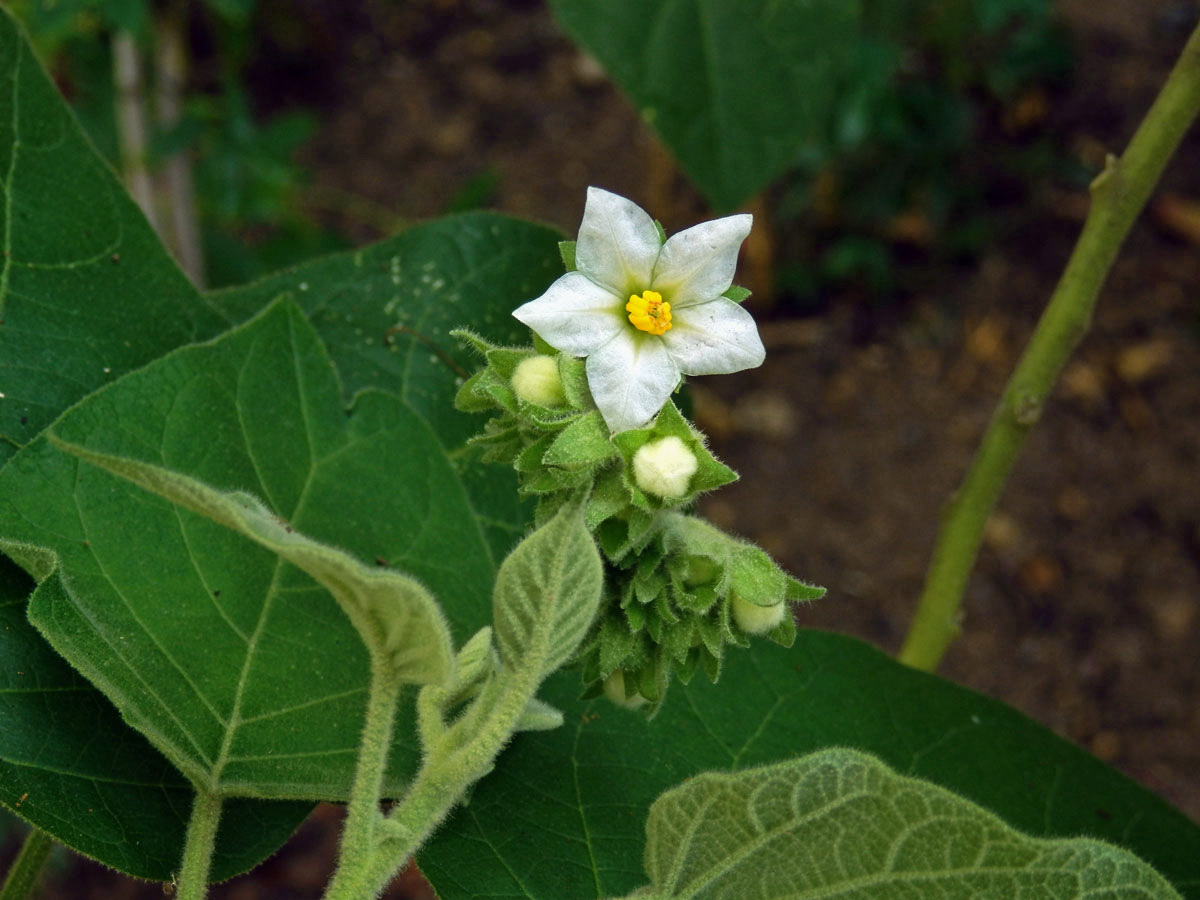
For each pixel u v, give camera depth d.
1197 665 0.44
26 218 0.17
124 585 0.15
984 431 0.48
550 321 0.13
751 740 0.17
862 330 0.51
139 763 0.15
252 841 0.15
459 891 0.15
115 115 0.33
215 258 0.37
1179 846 0.18
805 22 0.22
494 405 0.14
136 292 0.17
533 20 0.57
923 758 0.18
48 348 0.16
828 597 0.45
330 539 0.16
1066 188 0.52
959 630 0.21
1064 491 0.47
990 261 0.51
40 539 0.15
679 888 0.14
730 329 0.13
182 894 0.14
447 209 0.48
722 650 0.14
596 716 0.17
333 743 0.15
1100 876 0.13
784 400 0.49
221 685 0.15
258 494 0.16
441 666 0.13
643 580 0.13
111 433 0.15
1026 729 0.18
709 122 0.22
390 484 0.17
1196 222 0.51
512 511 0.19
